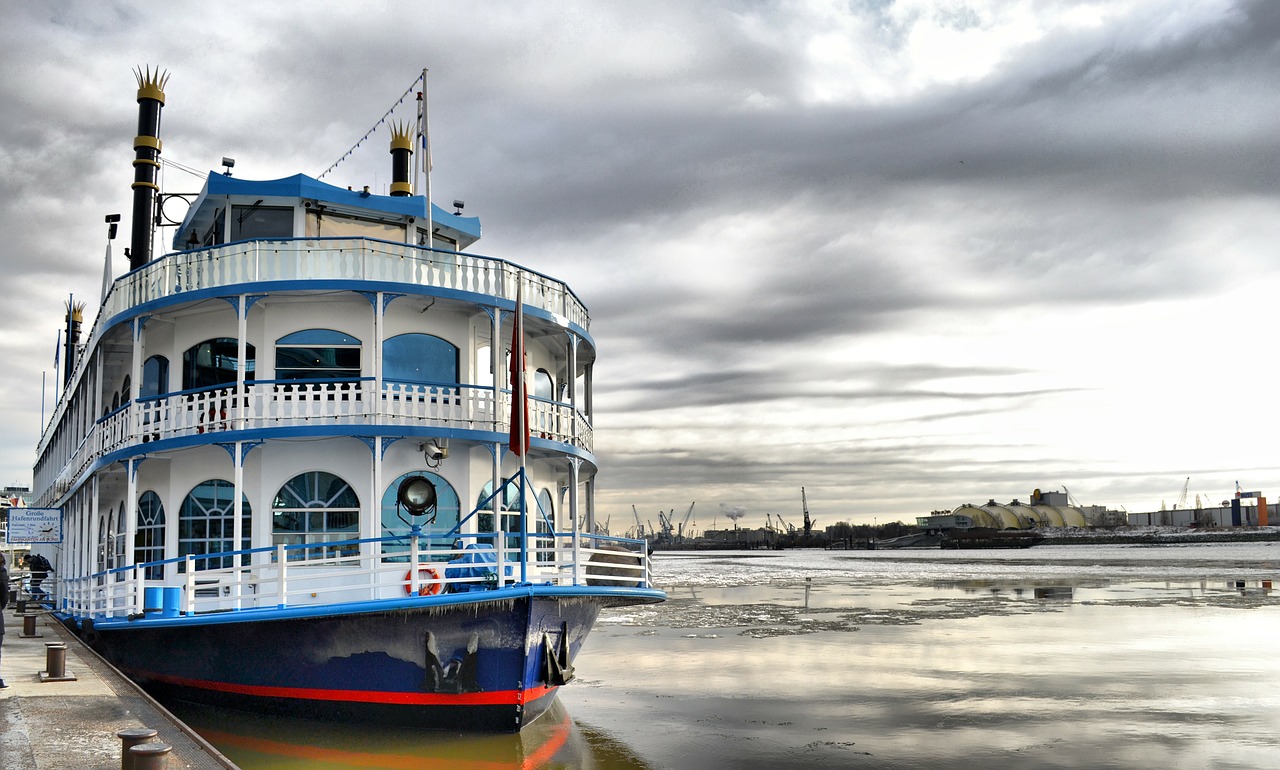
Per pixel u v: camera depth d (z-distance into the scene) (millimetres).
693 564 155375
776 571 117188
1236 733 21375
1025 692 26500
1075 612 50594
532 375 24875
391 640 17719
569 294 23797
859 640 38875
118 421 22953
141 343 22578
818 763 18578
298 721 18750
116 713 14289
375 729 18172
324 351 21625
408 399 21578
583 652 35688
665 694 26156
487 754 17891
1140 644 36781
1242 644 36500
